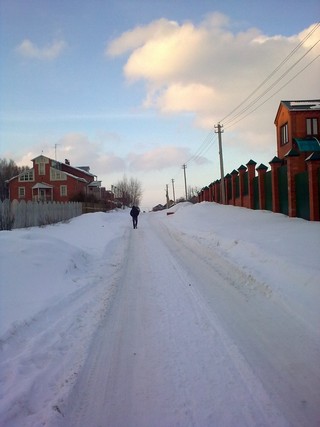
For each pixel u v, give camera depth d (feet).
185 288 26.91
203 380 13.43
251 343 16.52
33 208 87.56
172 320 20.02
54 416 11.45
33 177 198.49
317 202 58.29
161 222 103.09
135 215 89.25
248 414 11.28
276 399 12.03
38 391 13.11
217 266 34.40
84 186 219.20
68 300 24.16
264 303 22.30
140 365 14.88
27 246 30.45
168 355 15.67
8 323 18.42
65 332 18.78
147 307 22.62
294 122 93.50
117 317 20.97
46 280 26.68
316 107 94.73
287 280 25.07
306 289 22.50
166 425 10.96
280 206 74.95
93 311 22.30
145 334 18.19
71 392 12.90
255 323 19.01
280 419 10.98
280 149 102.63
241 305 22.18
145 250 48.83
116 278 31.68
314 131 93.45
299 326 18.19
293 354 15.26
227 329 18.34
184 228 72.43
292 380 13.20
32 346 16.79
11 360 15.35
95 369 14.67
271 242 38.68
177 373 14.05
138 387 13.19
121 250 49.73
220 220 77.56
